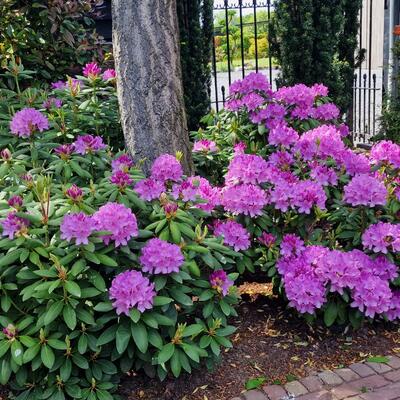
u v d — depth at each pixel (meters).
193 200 2.77
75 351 2.34
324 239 3.23
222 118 4.07
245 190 2.98
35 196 2.63
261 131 3.66
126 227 2.37
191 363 2.54
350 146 4.42
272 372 2.73
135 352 2.46
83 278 2.36
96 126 3.65
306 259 2.88
